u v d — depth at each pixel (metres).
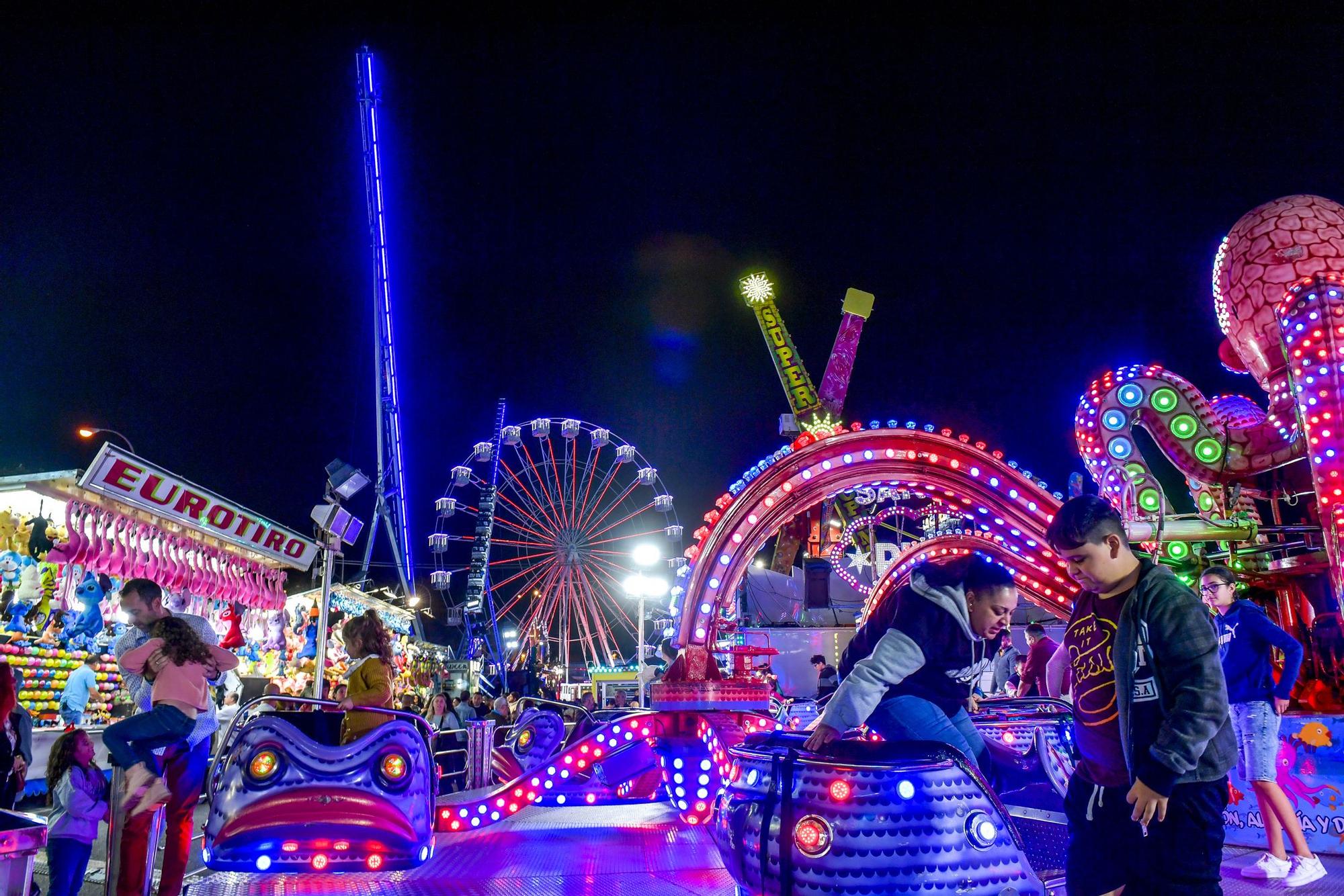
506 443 31.34
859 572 22.34
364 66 35.44
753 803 3.40
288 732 5.34
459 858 5.99
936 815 3.10
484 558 37.16
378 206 34.78
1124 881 2.72
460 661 35.94
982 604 3.43
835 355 45.94
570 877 5.35
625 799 7.97
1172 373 8.22
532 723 10.36
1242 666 5.15
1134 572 2.88
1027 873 3.15
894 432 7.00
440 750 10.19
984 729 4.65
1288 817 4.98
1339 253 7.38
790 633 20.16
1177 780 2.60
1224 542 7.89
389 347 33.16
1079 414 8.73
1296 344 6.36
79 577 11.15
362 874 5.43
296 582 18.98
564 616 31.09
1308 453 6.65
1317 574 7.30
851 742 3.34
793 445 6.90
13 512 10.69
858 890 3.03
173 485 11.09
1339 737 5.72
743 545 6.79
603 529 31.25
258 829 5.20
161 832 6.20
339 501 9.30
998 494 7.00
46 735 10.65
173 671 4.71
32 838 2.51
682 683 6.45
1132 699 2.72
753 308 47.09
